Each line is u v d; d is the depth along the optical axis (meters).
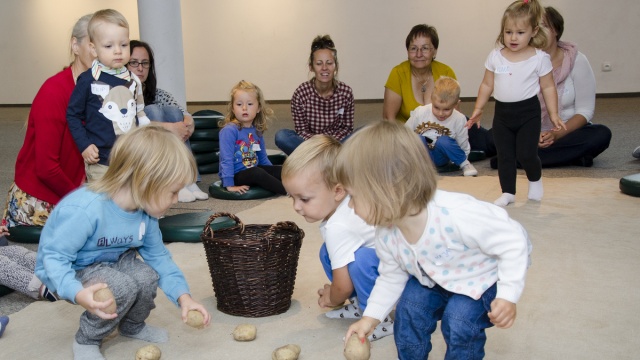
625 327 2.26
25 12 12.61
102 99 3.02
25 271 2.60
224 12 11.67
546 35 3.82
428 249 1.67
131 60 4.08
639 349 2.10
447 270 1.71
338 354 2.10
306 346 2.16
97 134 3.04
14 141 7.70
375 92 11.21
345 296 2.26
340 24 11.15
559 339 2.17
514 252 1.60
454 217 1.62
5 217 3.46
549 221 3.57
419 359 1.81
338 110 4.99
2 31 12.77
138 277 2.11
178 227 3.30
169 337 2.25
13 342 2.22
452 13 10.55
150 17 5.21
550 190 4.29
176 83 5.36
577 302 2.48
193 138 5.16
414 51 5.11
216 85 11.98
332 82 4.96
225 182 4.35
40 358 2.11
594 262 2.91
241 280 2.36
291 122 8.73
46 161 3.15
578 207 3.84
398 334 1.80
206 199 4.35
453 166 5.08
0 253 2.73
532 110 3.83
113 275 2.04
